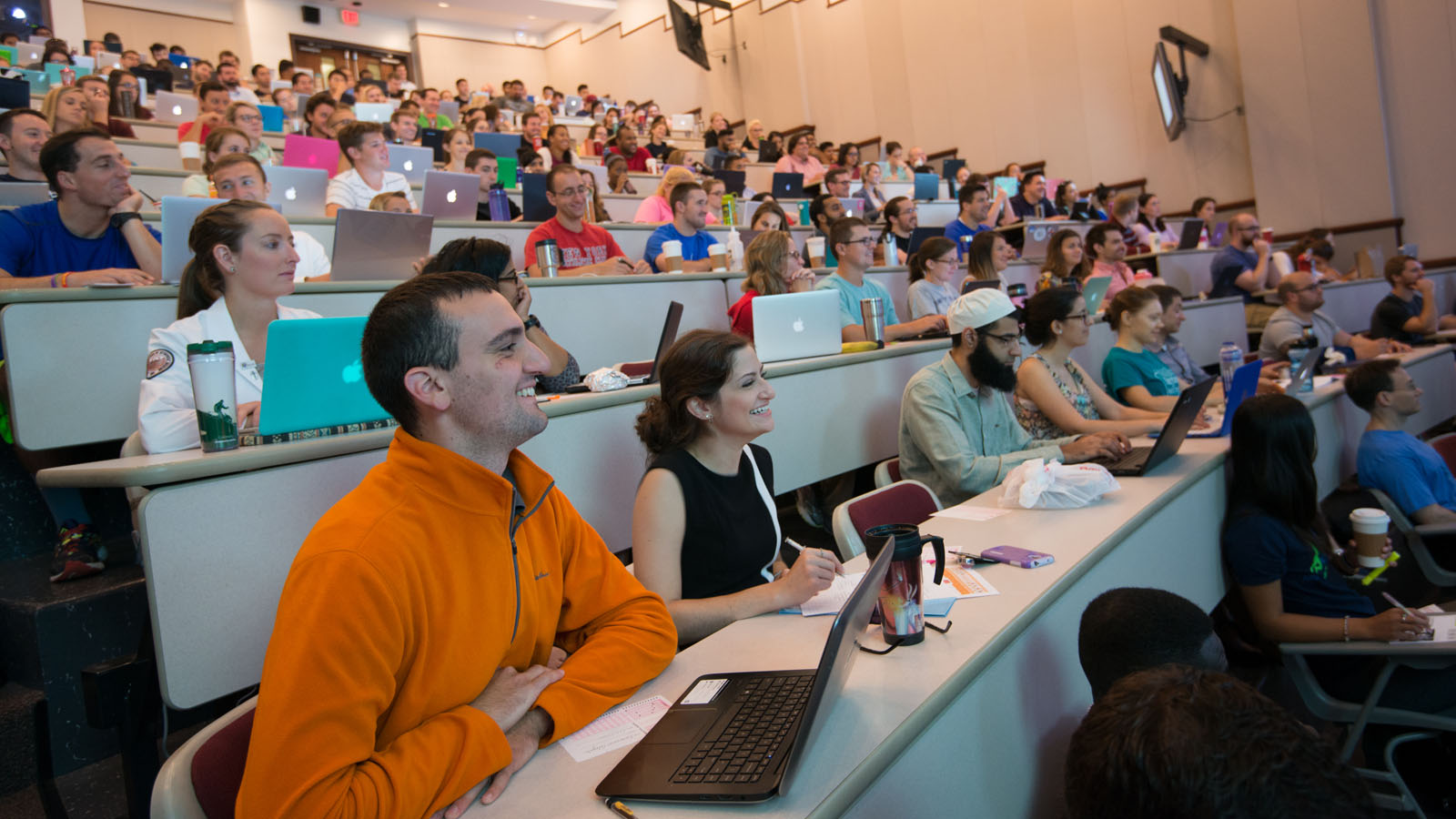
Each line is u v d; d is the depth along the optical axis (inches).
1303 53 304.7
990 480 99.1
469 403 44.0
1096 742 27.3
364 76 515.8
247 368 77.9
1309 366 129.1
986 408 108.7
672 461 68.9
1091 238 224.2
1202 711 25.7
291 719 36.0
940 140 424.5
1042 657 58.1
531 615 47.4
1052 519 76.1
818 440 117.3
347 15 538.9
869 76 449.1
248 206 77.7
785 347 119.4
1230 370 133.6
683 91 531.2
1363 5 290.2
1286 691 93.0
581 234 167.0
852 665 47.3
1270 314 241.9
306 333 64.6
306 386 65.2
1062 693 60.5
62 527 87.7
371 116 287.7
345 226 107.1
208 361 60.4
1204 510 92.8
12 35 353.1
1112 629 50.6
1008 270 230.2
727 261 160.9
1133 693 27.8
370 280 112.5
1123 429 114.4
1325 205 304.8
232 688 59.8
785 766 36.2
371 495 42.3
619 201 242.8
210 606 58.7
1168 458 95.6
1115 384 140.6
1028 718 55.9
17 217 107.3
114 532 100.7
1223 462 98.3
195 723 79.7
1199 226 274.4
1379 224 292.8
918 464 107.6
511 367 44.8
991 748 51.3
